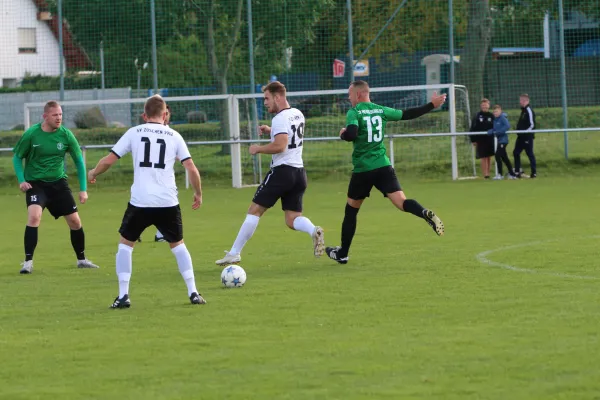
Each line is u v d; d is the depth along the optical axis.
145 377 20.27
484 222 50.38
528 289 29.72
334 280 32.84
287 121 36.22
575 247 39.53
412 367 20.42
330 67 87.31
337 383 19.36
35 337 24.66
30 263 37.38
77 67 91.38
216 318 26.50
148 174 28.30
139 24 88.00
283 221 54.84
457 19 89.69
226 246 44.19
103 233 51.50
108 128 89.25
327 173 85.50
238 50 88.25
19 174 37.66
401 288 30.67
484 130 80.56
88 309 28.69
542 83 90.44
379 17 86.75
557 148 88.94
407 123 86.38
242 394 18.73
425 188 74.56
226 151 86.50
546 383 18.89
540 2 89.12
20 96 102.38
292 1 87.00
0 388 19.73
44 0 109.31
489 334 23.36
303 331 24.42
